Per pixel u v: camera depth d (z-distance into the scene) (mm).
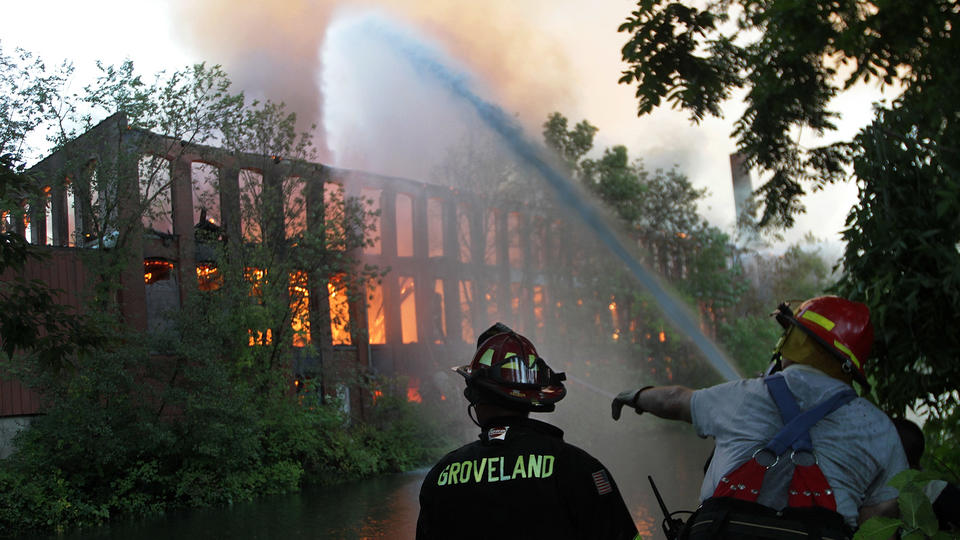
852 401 2637
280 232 25172
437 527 2711
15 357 18828
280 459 23312
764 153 8469
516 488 2578
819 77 7895
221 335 21781
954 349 4648
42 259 9961
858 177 5004
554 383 2842
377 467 25797
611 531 2574
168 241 24406
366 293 30562
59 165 22906
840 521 2463
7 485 18062
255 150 24641
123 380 19219
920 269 4766
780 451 2557
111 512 19250
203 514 18953
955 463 4512
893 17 6277
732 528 2525
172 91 22453
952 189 4453
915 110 5340
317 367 26594
